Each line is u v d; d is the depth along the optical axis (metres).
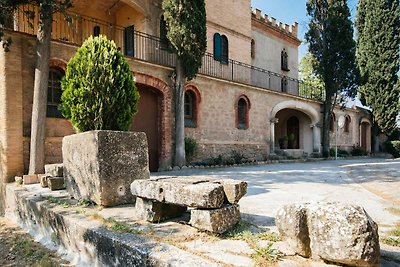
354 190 6.81
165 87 13.52
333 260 2.31
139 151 5.24
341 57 22.70
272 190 6.84
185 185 3.38
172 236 3.20
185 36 12.91
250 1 20.97
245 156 17.58
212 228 3.14
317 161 20.44
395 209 4.77
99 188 4.66
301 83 25.00
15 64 9.05
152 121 13.53
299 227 2.54
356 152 27.50
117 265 3.09
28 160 9.25
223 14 18.61
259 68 21.59
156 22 15.13
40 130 8.78
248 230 3.39
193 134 14.74
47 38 8.88
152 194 3.65
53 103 10.07
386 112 27.14
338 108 26.77
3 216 7.66
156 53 14.95
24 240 4.98
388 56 26.61
